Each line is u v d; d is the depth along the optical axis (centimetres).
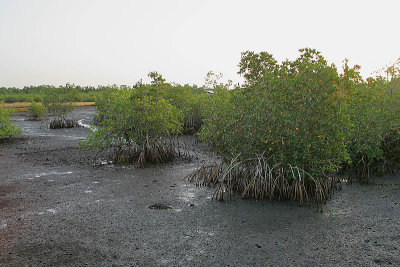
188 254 501
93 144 1247
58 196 811
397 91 1057
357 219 644
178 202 764
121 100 1256
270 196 751
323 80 729
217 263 472
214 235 572
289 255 495
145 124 1267
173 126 1354
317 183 744
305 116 735
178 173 1073
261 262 474
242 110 821
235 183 840
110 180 978
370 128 942
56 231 591
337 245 529
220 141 912
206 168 989
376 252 502
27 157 1365
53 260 482
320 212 687
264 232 584
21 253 504
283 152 768
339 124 766
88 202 764
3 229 600
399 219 640
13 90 9638
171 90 2100
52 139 1953
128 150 1257
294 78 755
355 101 923
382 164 1034
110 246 530
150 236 569
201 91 2831
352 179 955
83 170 1115
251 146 797
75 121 3288
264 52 820
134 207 728
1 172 1082
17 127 1989
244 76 861
